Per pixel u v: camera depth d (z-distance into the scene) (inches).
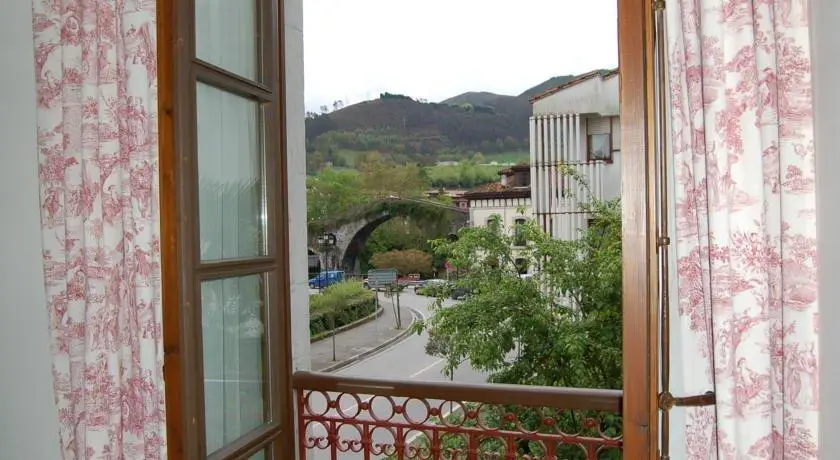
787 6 51.1
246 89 75.5
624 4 55.1
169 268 61.9
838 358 44.1
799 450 49.9
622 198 55.1
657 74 56.6
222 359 72.5
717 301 51.3
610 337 145.6
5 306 75.5
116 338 65.3
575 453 140.9
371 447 83.6
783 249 50.9
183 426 62.0
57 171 67.7
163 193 62.0
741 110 50.6
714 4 51.8
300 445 87.4
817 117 48.4
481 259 159.2
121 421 65.9
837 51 43.8
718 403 51.3
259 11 80.7
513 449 75.9
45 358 74.4
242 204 77.0
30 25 73.1
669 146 56.6
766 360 50.0
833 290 45.2
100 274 64.9
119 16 64.9
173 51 61.9
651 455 54.4
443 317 152.9
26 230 74.4
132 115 63.6
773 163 51.6
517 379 149.9
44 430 74.8
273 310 80.4
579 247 155.3
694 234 54.3
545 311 147.9
